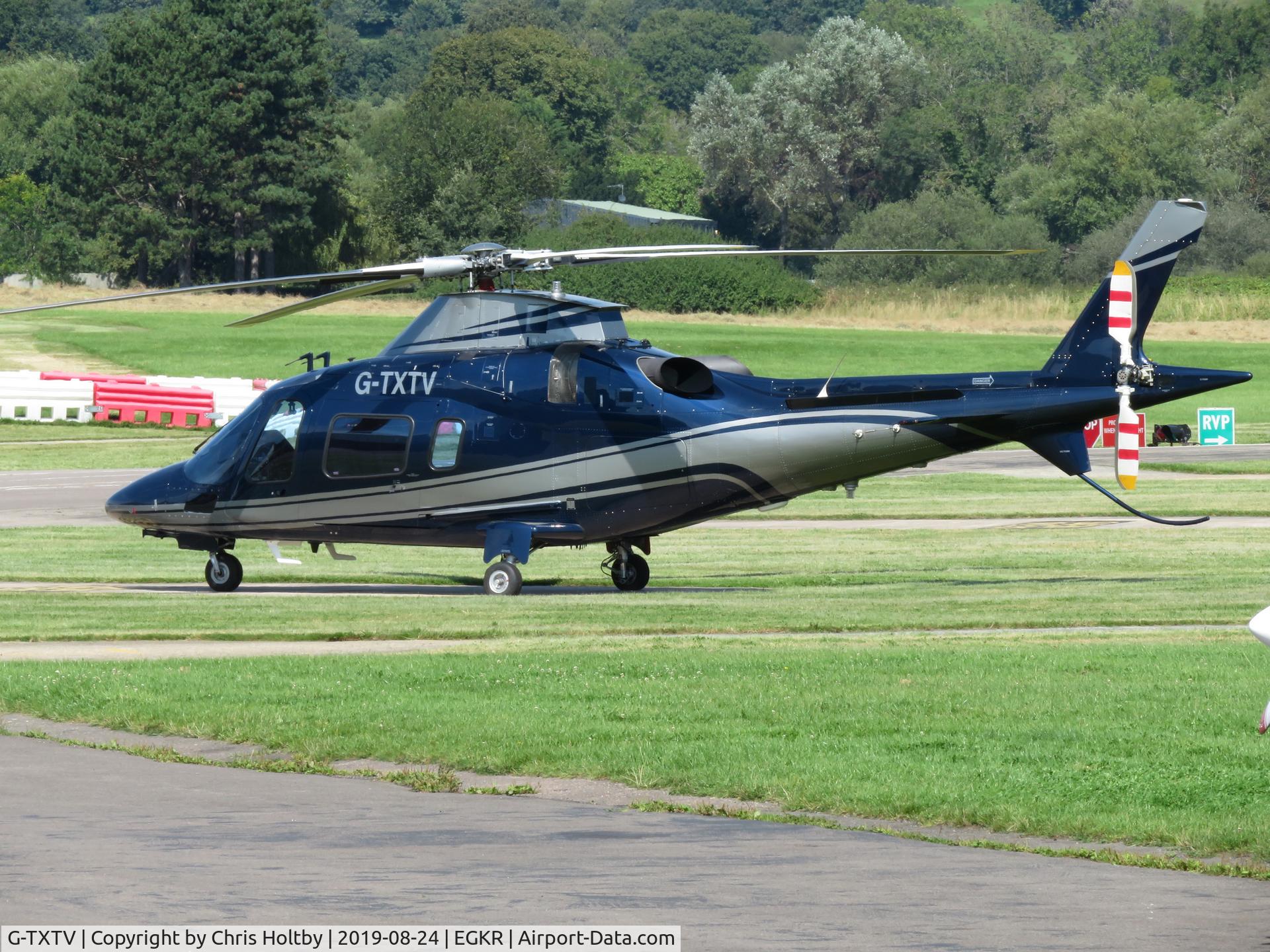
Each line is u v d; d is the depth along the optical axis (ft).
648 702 143.84
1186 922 79.71
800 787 109.40
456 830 99.71
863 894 84.89
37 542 335.88
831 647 186.80
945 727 131.13
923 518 399.03
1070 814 101.24
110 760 123.75
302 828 100.32
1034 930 78.28
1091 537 346.74
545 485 258.78
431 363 264.31
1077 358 253.24
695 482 256.93
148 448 565.12
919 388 254.88
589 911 81.35
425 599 246.88
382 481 263.49
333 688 151.84
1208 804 104.01
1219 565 291.58
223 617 221.05
